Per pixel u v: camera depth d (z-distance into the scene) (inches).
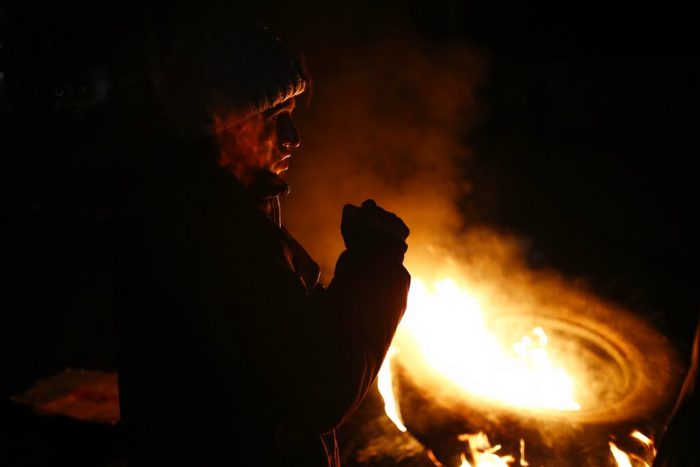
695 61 99.3
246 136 35.2
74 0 219.6
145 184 36.4
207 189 33.3
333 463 39.1
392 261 36.3
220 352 31.5
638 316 74.4
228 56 33.4
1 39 240.2
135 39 211.5
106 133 220.5
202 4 186.9
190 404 33.0
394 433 70.4
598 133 118.4
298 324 30.4
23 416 79.7
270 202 38.8
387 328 33.4
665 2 100.8
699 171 102.6
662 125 106.8
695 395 36.8
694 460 35.2
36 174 213.6
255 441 33.1
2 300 142.3
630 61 108.3
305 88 37.4
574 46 118.0
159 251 32.5
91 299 138.9
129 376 35.2
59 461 71.1
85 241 169.0
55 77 234.1
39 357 117.0
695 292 79.2
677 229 99.6
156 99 36.9
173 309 32.2
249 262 31.4
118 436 74.6
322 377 30.1
